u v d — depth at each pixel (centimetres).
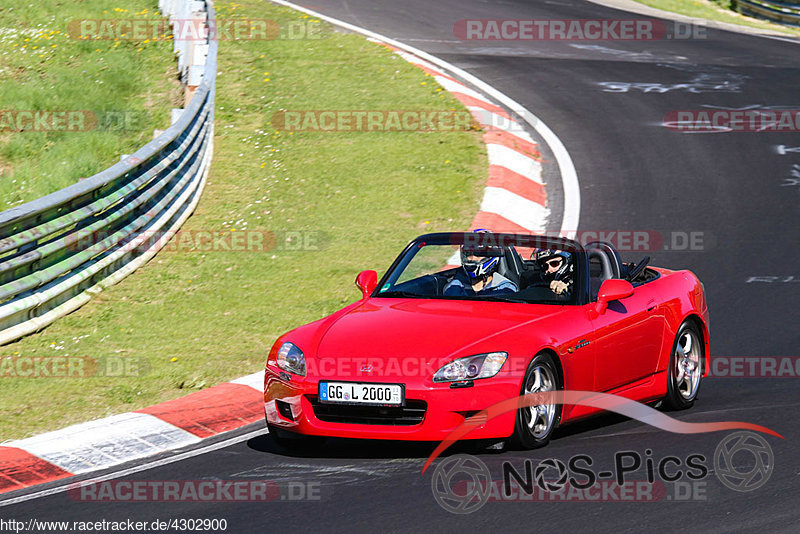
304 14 9050
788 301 3750
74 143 5862
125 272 4122
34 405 2867
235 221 4916
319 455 2383
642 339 2658
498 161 5634
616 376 2589
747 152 5966
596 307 2567
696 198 5166
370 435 2281
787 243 4469
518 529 1861
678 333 2777
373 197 5181
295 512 2005
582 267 2658
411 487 2106
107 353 3338
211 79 5878
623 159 5838
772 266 4181
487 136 6056
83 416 2789
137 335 3531
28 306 3494
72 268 3741
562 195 5247
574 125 6488
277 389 2397
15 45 7406
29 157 5781
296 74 7256
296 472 2259
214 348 3381
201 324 3644
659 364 2725
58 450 2483
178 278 4138
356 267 4284
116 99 6619
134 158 4178
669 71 8019
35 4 8300
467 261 2759
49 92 6569
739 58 8656
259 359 3256
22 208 3481
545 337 2378
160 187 4459
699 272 4144
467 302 2608
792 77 7944
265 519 1978
